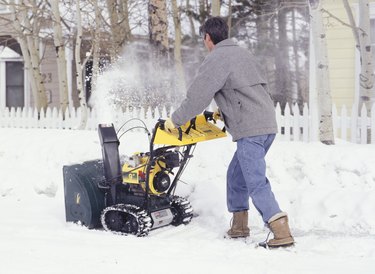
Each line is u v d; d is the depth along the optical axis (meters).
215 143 6.95
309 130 8.80
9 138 7.96
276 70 20.69
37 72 14.26
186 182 6.43
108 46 14.00
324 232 5.23
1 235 4.92
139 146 7.16
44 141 7.71
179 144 4.69
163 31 10.49
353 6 11.97
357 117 8.51
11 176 7.00
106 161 5.29
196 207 6.07
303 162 6.38
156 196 5.32
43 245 4.49
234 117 4.70
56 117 12.20
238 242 4.85
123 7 14.78
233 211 5.07
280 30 20.16
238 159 4.79
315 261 4.11
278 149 6.63
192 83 4.59
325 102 7.75
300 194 5.96
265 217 4.59
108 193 5.38
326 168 6.27
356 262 4.08
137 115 9.95
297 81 20.73
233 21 19.36
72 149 7.36
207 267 3.89
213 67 4.59
